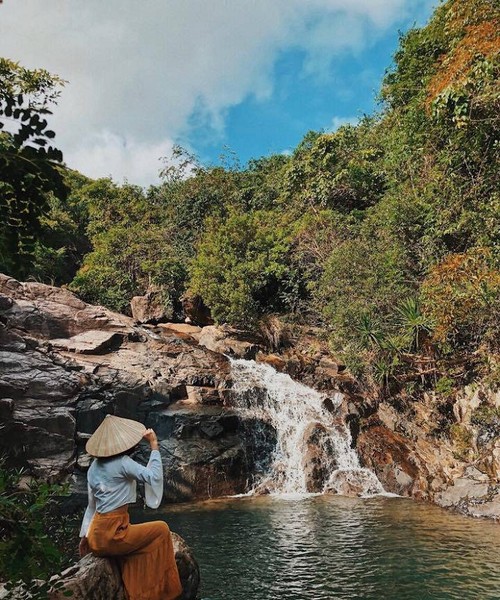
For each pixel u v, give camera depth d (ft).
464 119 44.88
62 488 12.61
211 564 26.71
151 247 91.76
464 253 51.19
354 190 91.20
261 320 77.46
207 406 55.01
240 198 115.24
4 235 11.11
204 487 46.37
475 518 36.11
